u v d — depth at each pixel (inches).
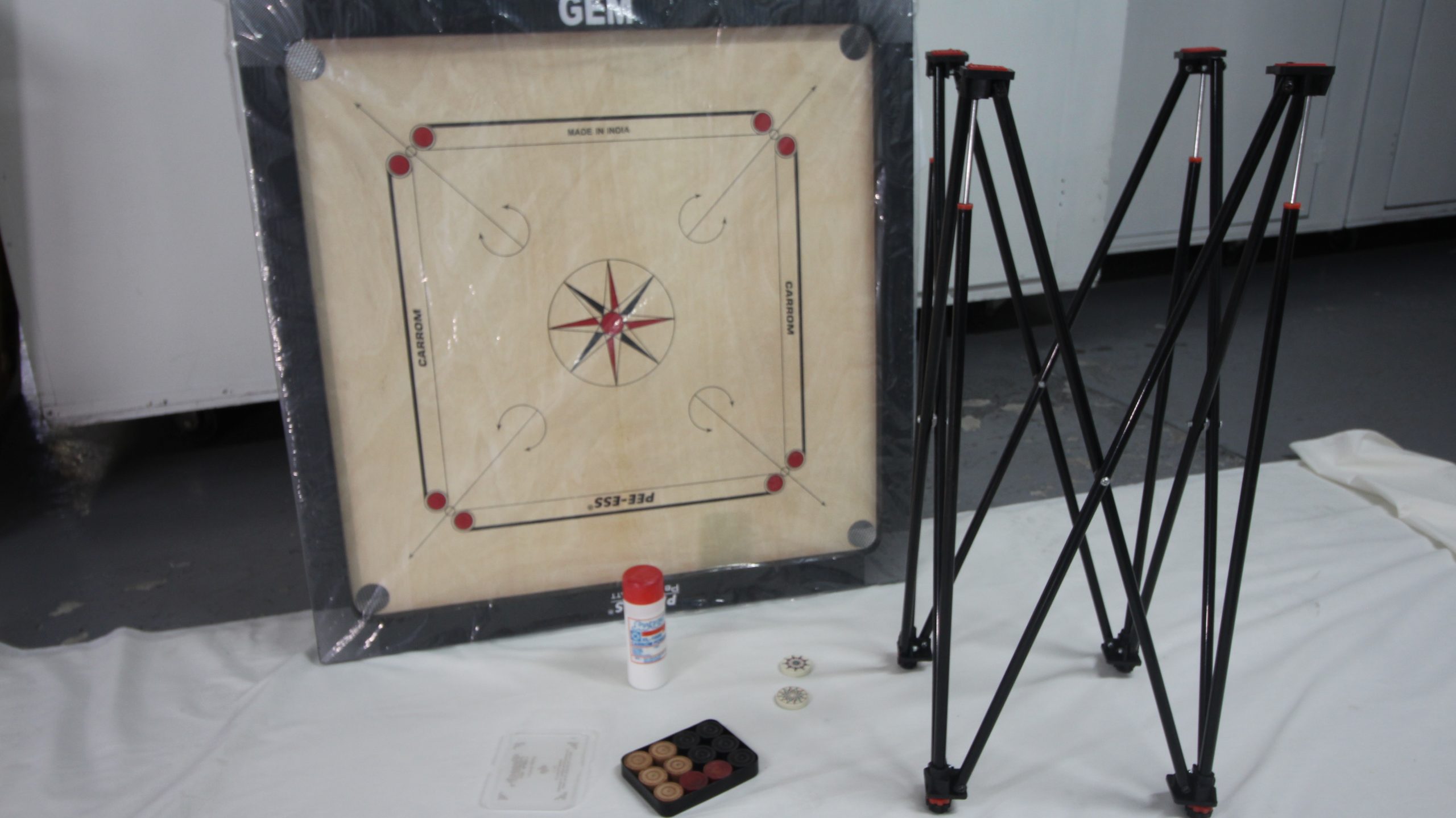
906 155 43.8
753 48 42.0
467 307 41.8
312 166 39.2
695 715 38.5
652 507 45.3
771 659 42.2
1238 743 36.1
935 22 75.4
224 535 61.1
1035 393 36.3
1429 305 100.9
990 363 88.0
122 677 42.2
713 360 44.4
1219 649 30.8
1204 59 33.4
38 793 35.2
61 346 67.1
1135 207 104.4
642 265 42.9
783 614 45.8
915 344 45.8
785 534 46.9
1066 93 81.4
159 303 68.0
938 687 31.9
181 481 70.3
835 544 47.6
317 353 40.4
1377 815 32.3
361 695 40.6
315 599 42.3
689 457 45.1
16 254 64.2
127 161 64.2
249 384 71.8
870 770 35.1
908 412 46.4
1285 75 27.3
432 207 40.7
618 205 42.2
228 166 66.3
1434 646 41.5
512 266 41.9
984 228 84.0
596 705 39.3
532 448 43.6
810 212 43.9
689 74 41.8
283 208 38.9
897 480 46.9
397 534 43.0
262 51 37.7
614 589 45.1
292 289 39.6
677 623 45.1
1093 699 38.8
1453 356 85.0
